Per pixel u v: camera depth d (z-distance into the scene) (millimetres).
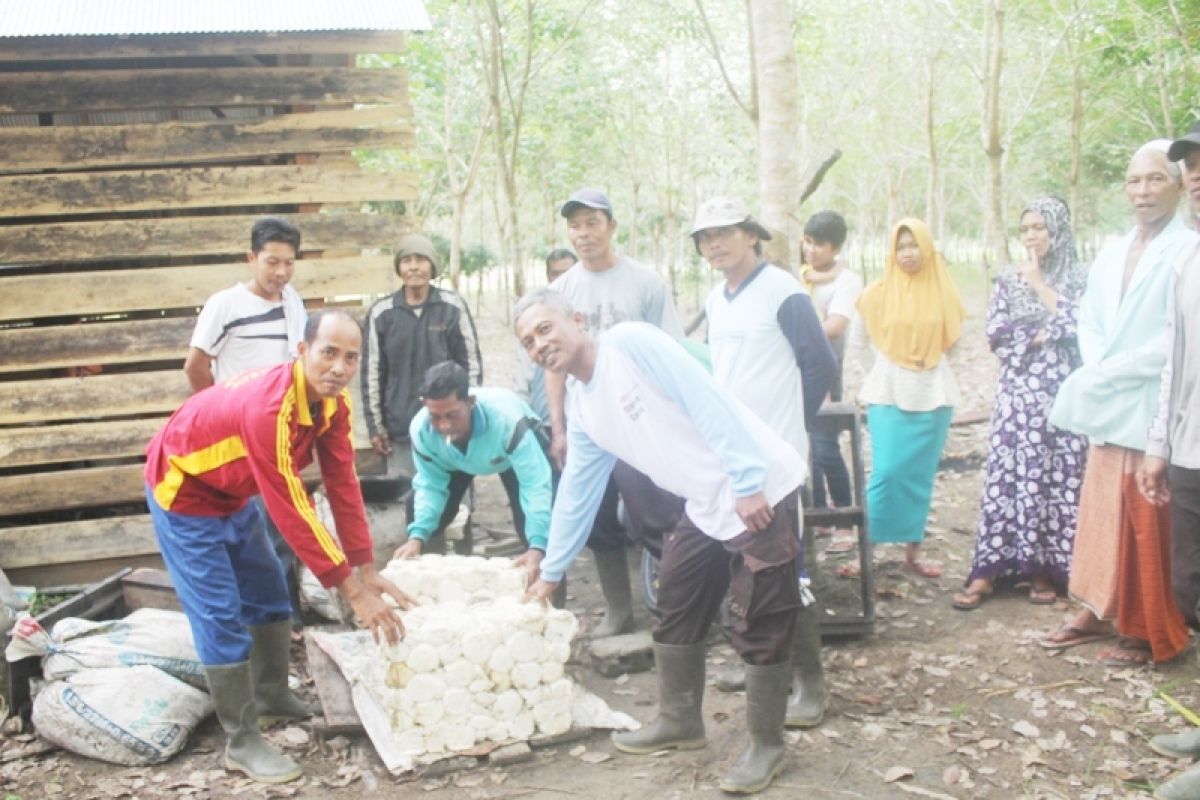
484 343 17359
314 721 3945
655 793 3527
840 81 21062
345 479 3754
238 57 6043
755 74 8141
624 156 18812
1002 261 12016
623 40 14023
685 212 22703
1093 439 4363
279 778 3684
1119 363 4262
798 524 3459
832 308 5695
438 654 3727
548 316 3287
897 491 5344
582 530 3756
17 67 5625
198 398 3621
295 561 5152
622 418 3332
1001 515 5109
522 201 20500
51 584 5504
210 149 5566
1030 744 3779
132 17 5328
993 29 12180
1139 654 4395
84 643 4137
